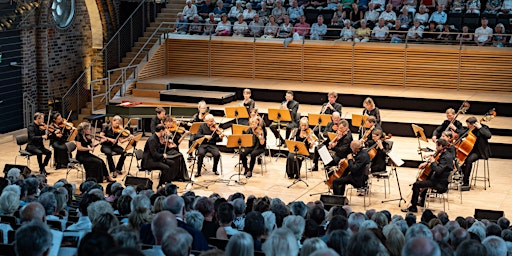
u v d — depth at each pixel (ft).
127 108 67.97
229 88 79.20
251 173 58.39
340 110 63.98
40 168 59.00
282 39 82.02
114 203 35.12
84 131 55.62
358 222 28.96
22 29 73.77
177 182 56.59
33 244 17.54
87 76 82.74
